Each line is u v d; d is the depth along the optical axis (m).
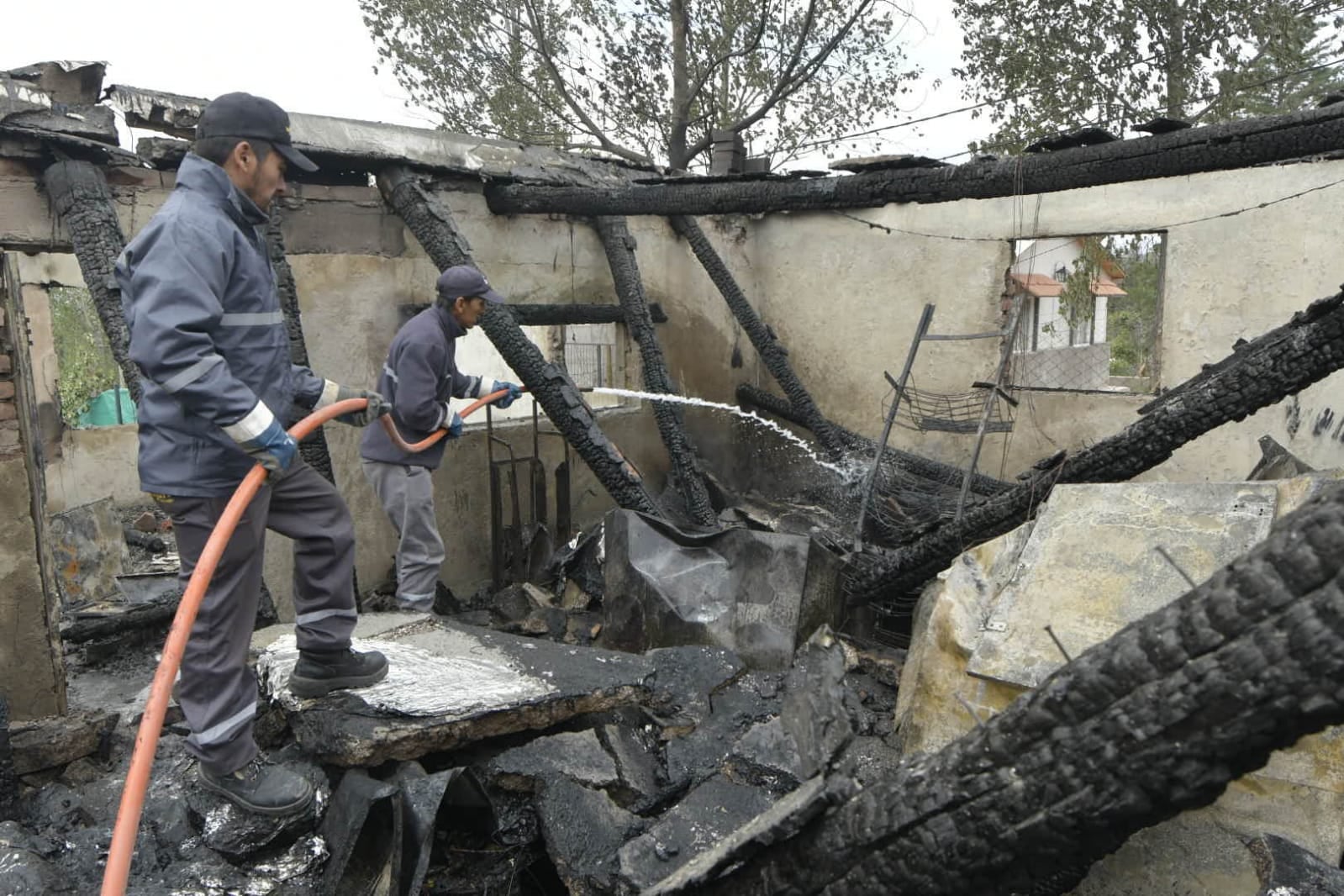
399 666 3.06
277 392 2.39
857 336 7.69
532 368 4.95
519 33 12.70
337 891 2.30
